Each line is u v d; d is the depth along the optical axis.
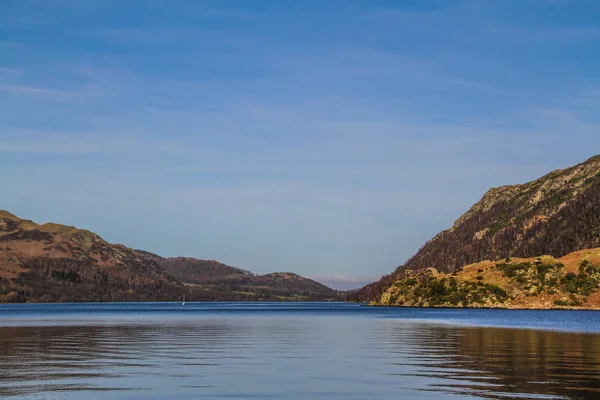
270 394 33.41
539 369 42.75
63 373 41.03
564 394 32.59
